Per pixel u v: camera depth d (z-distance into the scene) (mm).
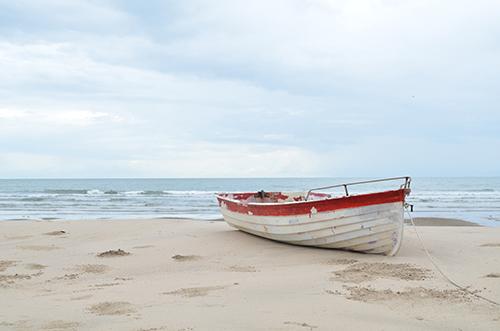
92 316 4766
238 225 11477
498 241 10859
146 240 10695
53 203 28438
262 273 7297
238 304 5281
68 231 12312
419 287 6152
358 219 8516
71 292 6059
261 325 4438
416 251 9430
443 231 12922
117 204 27969
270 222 9836
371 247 8719
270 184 79562
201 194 39844
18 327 4395
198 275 7176
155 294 5820
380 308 5141
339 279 6680
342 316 4805
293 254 8969
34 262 8289
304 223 9141
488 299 5570
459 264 7969
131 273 7445
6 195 36906
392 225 8438
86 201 30453
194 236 11133
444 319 4758
